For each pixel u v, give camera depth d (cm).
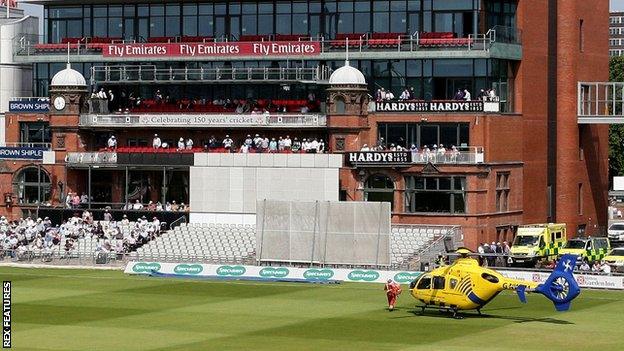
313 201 13650
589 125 17475
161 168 15850
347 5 16050
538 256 14088
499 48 15475
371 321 10425
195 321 10462
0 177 16625
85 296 12012
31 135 17200
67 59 16862
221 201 15588
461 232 14962
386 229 13325
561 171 16975
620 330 9962
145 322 10419
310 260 13588
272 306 11319
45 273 13850
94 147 16625
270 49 16050
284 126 15725
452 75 15575
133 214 15812
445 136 15362
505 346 9275
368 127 15538
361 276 13062
